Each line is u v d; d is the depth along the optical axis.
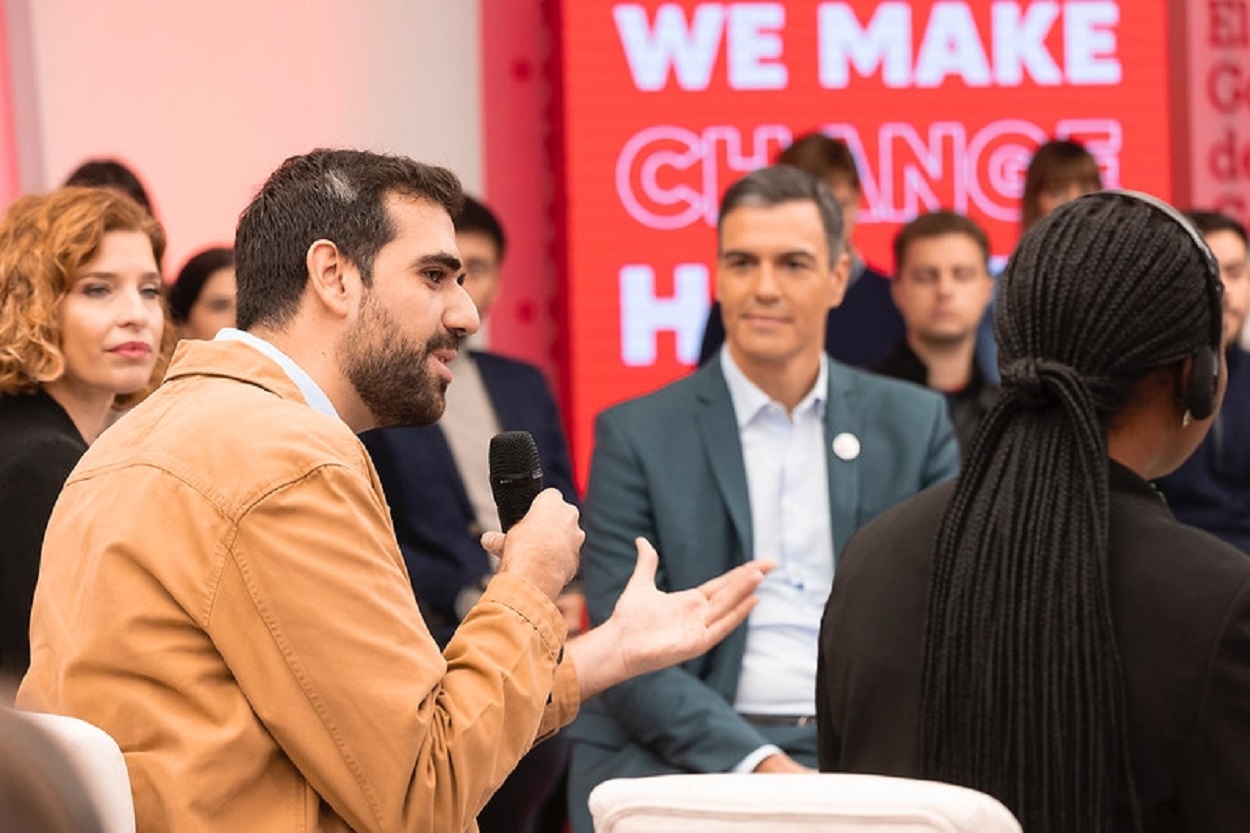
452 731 2.40
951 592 2.39
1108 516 2.33
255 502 2.38
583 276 6.63
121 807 2.08
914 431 4.50
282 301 2.64
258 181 6.89
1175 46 7.06
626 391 6.64
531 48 7.04
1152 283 2.35
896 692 2.45
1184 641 2.24
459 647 2.51
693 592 2.88
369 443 5.07
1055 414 2.39
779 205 4.43
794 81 6.69
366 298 2.63
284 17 6.90
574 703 2.69
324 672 2.35
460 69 7.00
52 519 2.58
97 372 3.70
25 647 3.37
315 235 2.63
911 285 5.80
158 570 2.39
